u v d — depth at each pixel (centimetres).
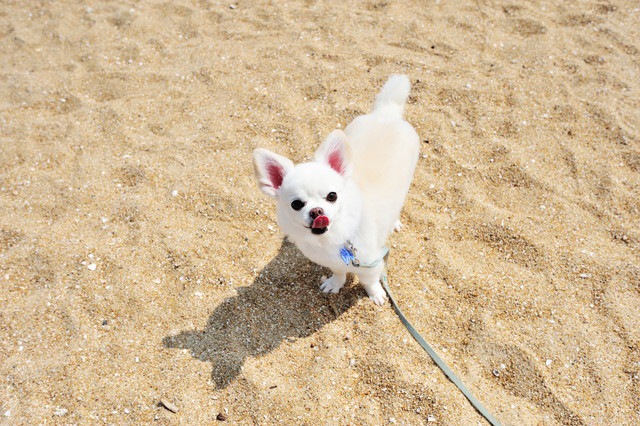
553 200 97
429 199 99
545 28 135
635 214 94
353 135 85
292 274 89
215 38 140
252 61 130
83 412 72
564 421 70
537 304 82
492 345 78
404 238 93
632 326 78
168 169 105
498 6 145
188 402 73
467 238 93
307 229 70
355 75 124
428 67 125
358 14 145
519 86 119
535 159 104
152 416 72
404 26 139
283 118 115
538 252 89
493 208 96
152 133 114
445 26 139
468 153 106
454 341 79
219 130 113
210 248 92
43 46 140
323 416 72
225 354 78
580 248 89
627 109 112
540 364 75
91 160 107
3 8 155
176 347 79
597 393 72
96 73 129
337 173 69
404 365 76
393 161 79
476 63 126
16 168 106
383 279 86
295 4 152
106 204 99
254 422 71
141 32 144
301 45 135
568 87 118
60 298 85
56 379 75
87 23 148
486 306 83
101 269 89
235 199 99
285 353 79
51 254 90
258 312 84
